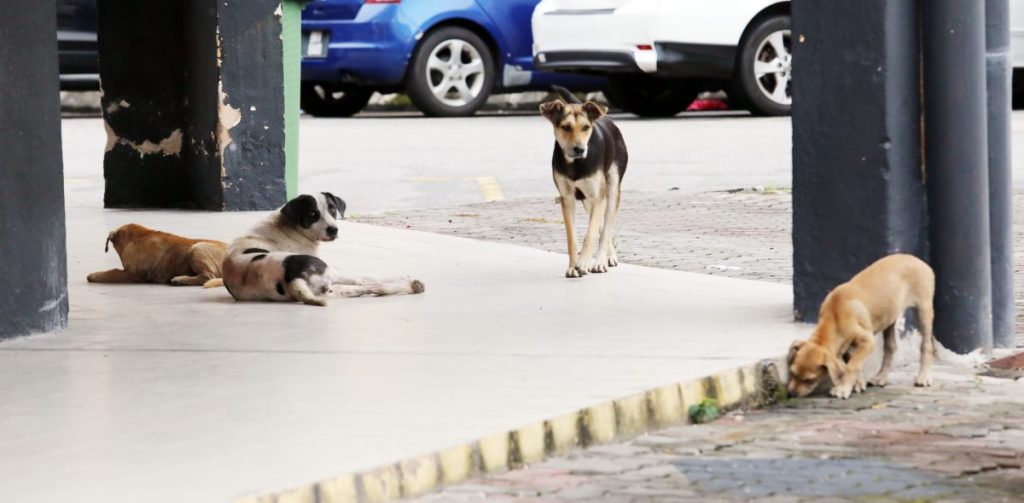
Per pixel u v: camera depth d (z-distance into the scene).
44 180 12.11
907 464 8.60
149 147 21.91
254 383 10.02
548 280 14.62
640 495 8.03
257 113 21.22
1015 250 16.75
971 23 11.52
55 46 12.25
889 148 11.54
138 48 21.80
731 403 10.09
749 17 32.88
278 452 8.22
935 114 11.57
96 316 12.96
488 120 35.00
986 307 11.66
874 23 11.52
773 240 18.03
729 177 23.92
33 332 12.00
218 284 14.57
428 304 13.23
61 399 9.66
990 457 8.74
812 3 11.80
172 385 10.03
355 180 24.22
